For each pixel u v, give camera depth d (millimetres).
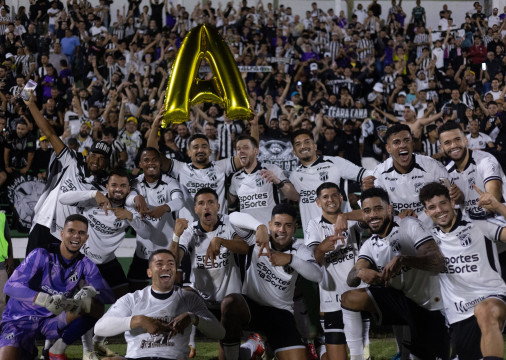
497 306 4512
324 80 15430
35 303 5059
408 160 5605
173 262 4781
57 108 13086
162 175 6430
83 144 11242
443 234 4766
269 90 14359
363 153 11781
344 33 18453
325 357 5625
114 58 15703
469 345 4742
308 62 15672
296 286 5805
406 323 5043
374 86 15047
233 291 5508
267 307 5270
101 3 18078
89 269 5410
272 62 15109
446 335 5008
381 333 6945
